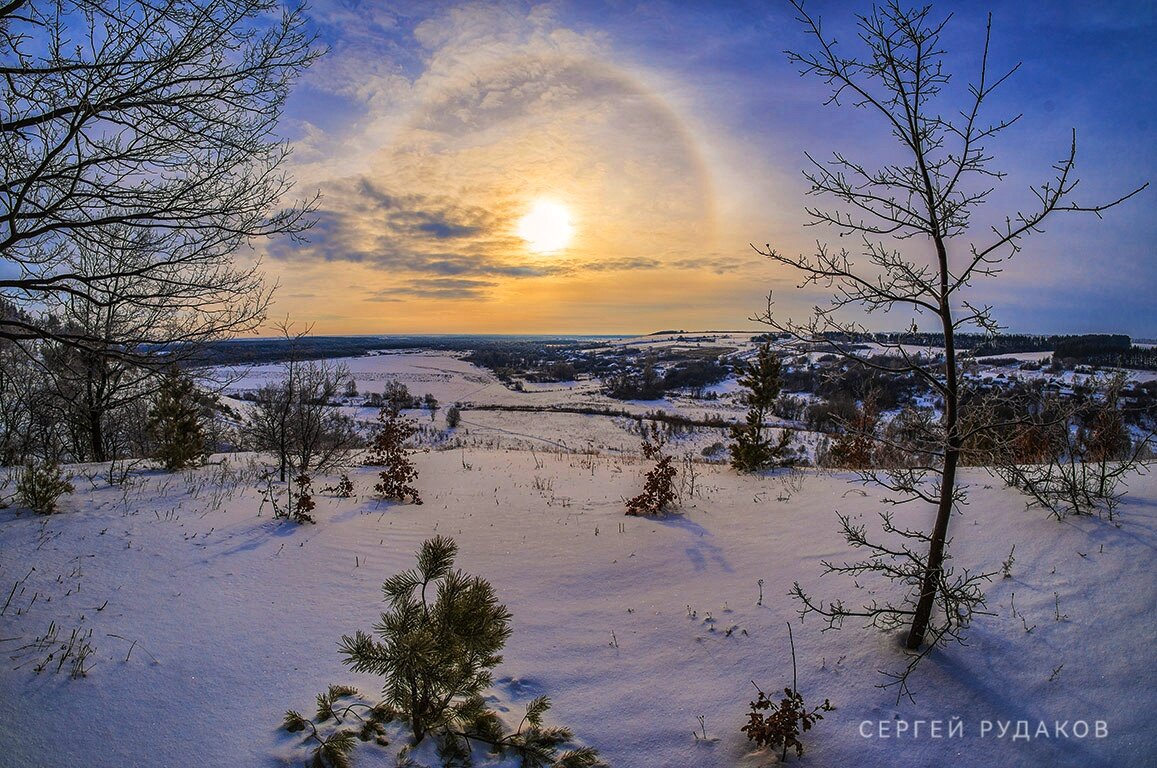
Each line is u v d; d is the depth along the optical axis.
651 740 3.61
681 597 5.46
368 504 8.61
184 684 3.87
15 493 7.00
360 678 4.11
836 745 3.48
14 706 3.45
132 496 7.61
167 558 5.73
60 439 14.48
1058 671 3.75
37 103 5.50
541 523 7.79
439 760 3.29
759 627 4.82
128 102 5.52
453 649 3.26
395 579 3.59
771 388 10.85
